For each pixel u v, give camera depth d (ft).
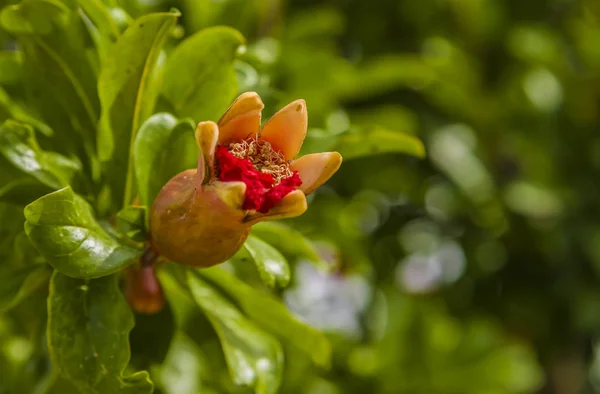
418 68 2.01
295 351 1.79
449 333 2.40
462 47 2.82
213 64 1.38
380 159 2.47
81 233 1.25
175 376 1.60
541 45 2.70
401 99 2.63
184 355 1.62
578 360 2.90
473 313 2.83
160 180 1.31
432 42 2.64
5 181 1.34
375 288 2.45
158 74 1.40
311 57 1.83
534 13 2.91
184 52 1.37
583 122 2.76
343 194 2.43
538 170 2.69
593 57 2.76
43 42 1.37
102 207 1.35
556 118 2.72
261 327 1.41
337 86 1.97
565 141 2.74
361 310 2.41
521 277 2.84
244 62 1.54
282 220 1.67
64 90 1.38
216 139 1.19
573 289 2.72
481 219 2.74
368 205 2.62
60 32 1.37
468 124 2.71
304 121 1.22
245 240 1.26
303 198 1.20
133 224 1.28
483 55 2.85
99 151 1.35
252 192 1.20
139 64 1.33
